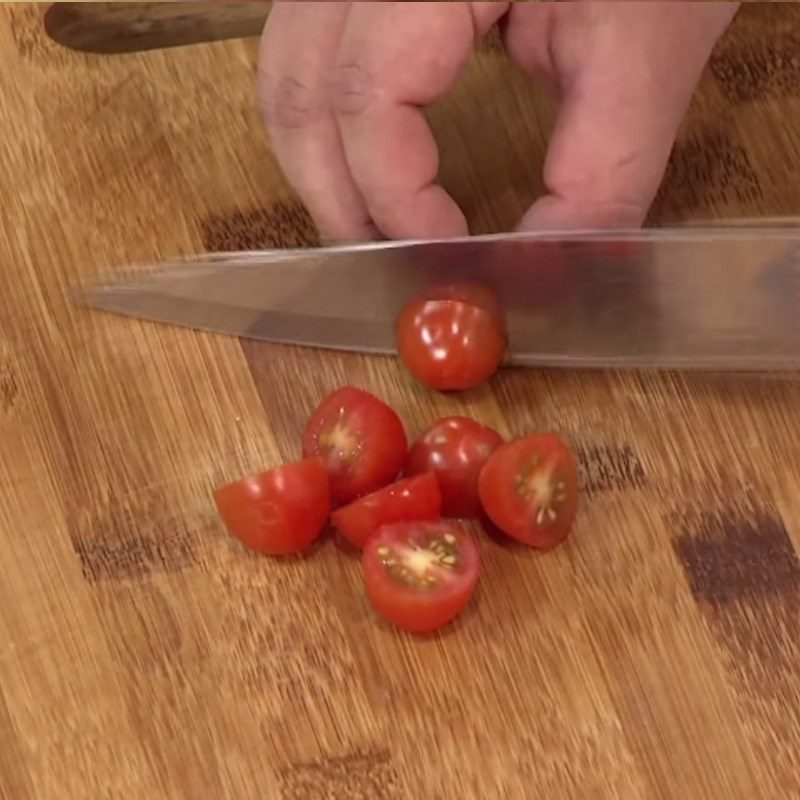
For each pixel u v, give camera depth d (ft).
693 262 2.03
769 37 2.18
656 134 1.99
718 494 2.09
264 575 2.07
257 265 2.08
